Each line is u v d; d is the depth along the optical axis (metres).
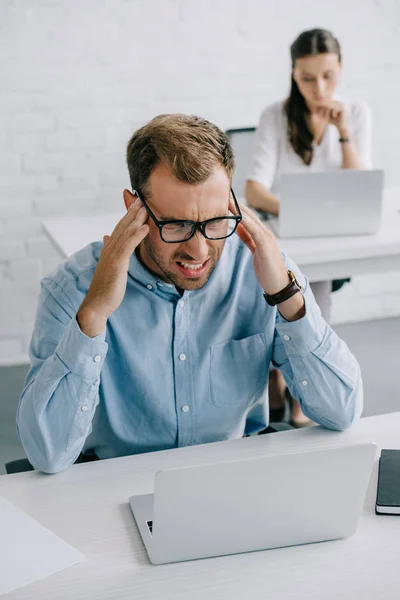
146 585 1.21
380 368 3.50
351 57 3.64
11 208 3.44
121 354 1.60
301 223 2.68
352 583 1.21
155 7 3.35
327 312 2.96
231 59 3.50
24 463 1.65
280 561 1.26
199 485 1.20
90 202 3.52
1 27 3.21
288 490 1.24
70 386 1.46
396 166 3.86
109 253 1.45
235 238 1.68
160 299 1.60
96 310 1.45
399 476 1.44
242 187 3.29
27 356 3.63
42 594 1.19
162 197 1.43
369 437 1.60
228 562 1.26
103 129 3.44
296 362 1.60
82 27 3.30
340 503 1.27
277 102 3.20
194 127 1.44
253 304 1.68
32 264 3.52
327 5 3.54
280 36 3.52
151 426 1.65
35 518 1.36
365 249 2.61
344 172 2.63
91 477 1.48
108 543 1.30
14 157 3.38
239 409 1.69
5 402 3.29
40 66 3.30
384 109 3.76
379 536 1.32
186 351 1.62
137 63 3.40
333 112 3.09
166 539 1.23
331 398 1.60
